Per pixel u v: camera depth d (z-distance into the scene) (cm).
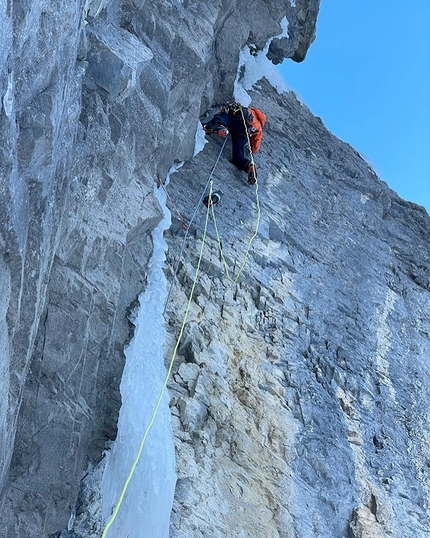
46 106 312
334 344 667
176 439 478
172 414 492
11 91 265
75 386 427
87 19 479
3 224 286
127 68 473
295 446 533
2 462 339
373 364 680
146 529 421
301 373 602
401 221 970
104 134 476
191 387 517
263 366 580
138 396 479
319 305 699
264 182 812
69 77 365
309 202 845
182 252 631
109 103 488
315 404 582
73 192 434
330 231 827
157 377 504
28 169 310
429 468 608
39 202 335
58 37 316
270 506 481
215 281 634
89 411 438
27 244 334
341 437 573
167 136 645
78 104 405
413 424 641
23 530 379
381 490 550
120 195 521
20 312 344
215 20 728
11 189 282
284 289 684
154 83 574
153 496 435
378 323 741
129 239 541
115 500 430
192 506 445
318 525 492
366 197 948
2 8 247
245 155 814
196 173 745
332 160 986
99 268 469
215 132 802
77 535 407
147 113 552
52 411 406
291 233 766
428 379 709
